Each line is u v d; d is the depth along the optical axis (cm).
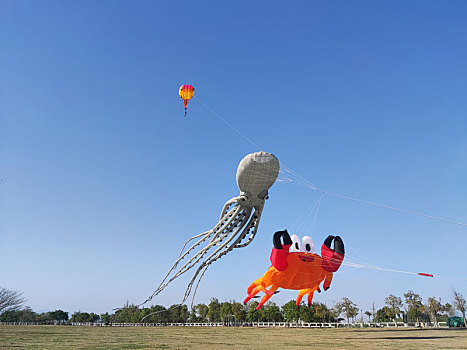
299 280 2662
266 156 1947
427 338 2880
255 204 2084
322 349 2159
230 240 2236
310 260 2655
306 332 4319
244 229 2195
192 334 4197
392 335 3334
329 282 2783
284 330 5012
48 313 11306
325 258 2741
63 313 11600
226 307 7994
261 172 1953
